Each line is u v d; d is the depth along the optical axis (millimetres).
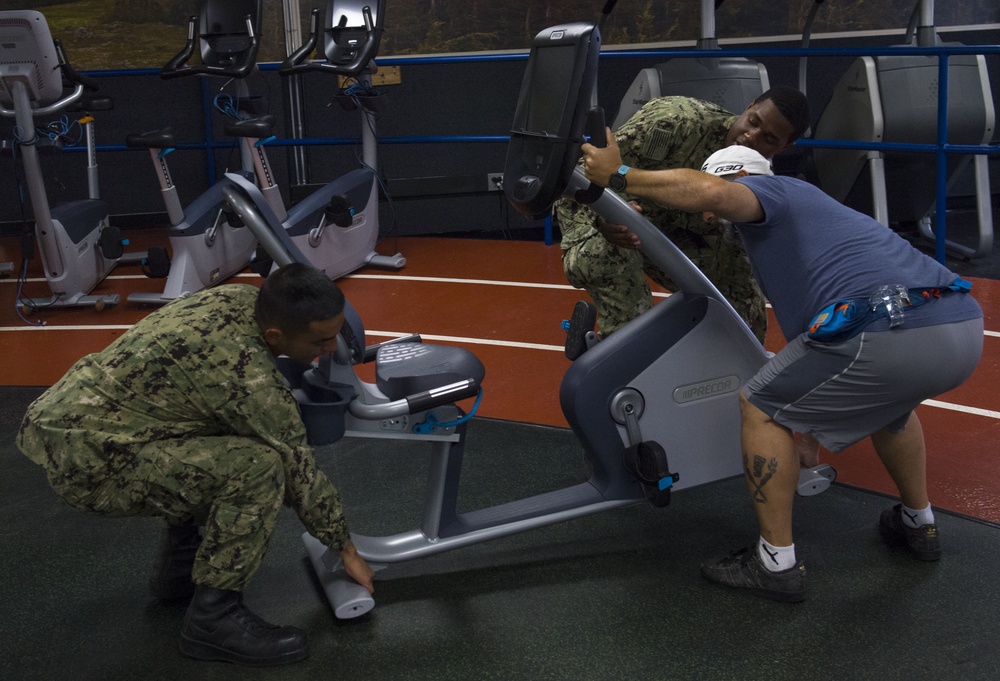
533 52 2094
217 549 1958
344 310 2066
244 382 1885
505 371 3816
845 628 2113
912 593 2242
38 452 1903
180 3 6230
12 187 6402
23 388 3732
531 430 3242
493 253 5816
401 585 2326
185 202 6613
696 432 2426
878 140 5258
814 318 2078
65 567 2438
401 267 5465
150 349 1898
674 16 6262
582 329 2439
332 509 2020
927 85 5230
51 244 4750
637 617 2176
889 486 2795
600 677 1969
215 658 2041
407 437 2197
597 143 2006
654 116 2582
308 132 6363
